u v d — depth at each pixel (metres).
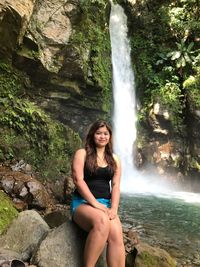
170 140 15.96
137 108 16.78
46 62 11.18
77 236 3.96
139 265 4.71
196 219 8.99
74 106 13.05
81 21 12.40
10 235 4.45
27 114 10.34
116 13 17.08
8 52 10.27
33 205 7.73
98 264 3.85
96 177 3.81
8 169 9.23
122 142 15.48
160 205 10.74
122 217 8.77
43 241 3.99
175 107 15.75
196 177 15.08
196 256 6.27
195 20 17.09
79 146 11.70
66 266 3.81
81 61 12.05
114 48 16.28
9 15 9.03
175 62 16.72
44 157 10.52
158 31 17.69
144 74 17.06
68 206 8.65
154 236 7.31
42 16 11.04
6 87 10.65
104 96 14.09
